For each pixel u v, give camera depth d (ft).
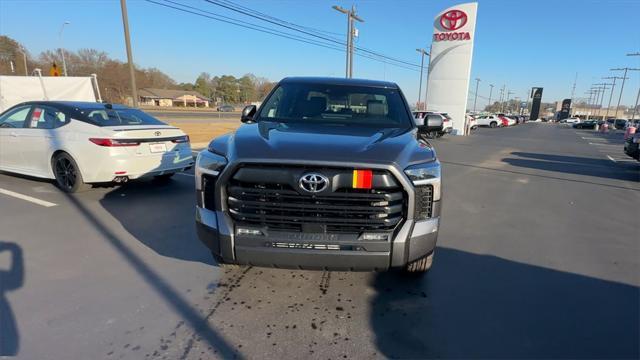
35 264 11.83
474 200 22.76
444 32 91.45
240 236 8.64
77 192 20.04
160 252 12.97
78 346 8.02
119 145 18.71
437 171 9.10
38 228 14.98
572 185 29.09
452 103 93.81
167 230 15.08
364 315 9.52
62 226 15.28
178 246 13.51
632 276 12.19
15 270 11.40
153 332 8.58
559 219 18.98
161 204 18.74
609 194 25.98
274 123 11.54
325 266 8.61
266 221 8.61
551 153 55.36
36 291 10.19
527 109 437.17
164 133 20.77
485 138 85.56
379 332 8.83
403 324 9.16
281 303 9.99
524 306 10.11
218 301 9.99
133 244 13.60
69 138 19.15
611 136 119.03
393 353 8.09
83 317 9.05
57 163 20.16
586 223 18.39
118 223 15.79
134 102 59.06
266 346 8.21
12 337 8.23
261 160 8.27
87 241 13.78
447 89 93.71
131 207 18.12
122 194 20.56
